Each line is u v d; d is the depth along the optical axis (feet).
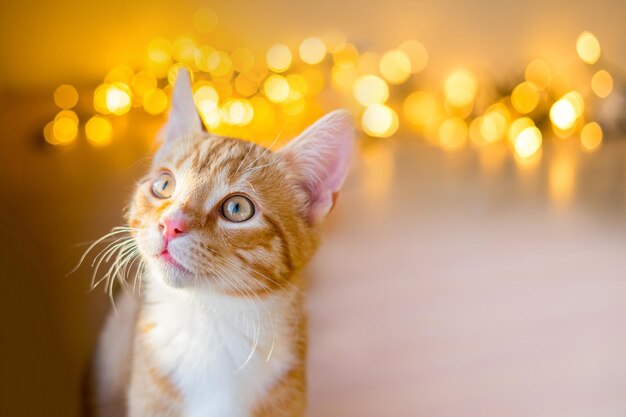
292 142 1.27
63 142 2.72
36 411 1.22
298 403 1.28
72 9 3.23
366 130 3.28
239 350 1.23
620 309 1.95
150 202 1.22
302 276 1.32
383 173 2.94
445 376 1.68
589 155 3.30
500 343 1.80
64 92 3.22
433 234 2.35
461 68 3.69
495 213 2.55
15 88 3.23
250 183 1.21
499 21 3.64
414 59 3.65
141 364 1.25
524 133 3.31
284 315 1.26
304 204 1.29
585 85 3.63
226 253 1.18
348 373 1.66
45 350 1.29
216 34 3.45
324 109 3.24
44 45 3.23
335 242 2.26
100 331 1.43
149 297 1.27
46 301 1.37
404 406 1.58
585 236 2.38
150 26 3.37
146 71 3.24
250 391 1.24
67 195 2.15
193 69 3.15
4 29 3.14
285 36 3.51
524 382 1.67
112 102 3.02
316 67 3.36
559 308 1.95
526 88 3.48
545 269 2.14
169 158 1.26
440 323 1.86
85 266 1.65
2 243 1.39
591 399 1.63
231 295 1.20
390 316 1.88
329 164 1.27
